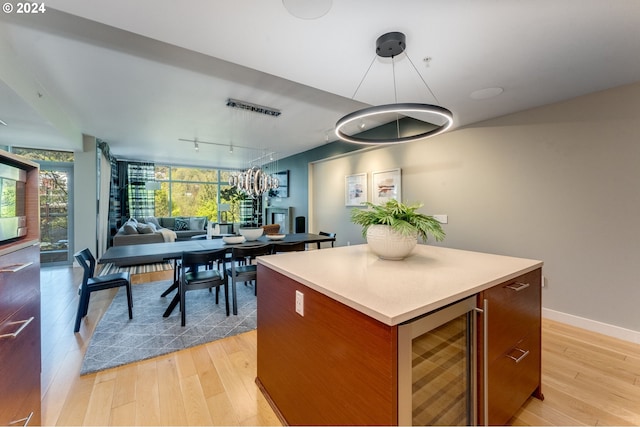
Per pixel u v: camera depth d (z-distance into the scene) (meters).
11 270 1.04
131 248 2.94
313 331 1.23
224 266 3.16
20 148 4.65
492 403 1.25
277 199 7.91
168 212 8.61
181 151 6.50
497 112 2.95
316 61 2.00
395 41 1.67
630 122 2.28
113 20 1.55
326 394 1.14
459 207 3.46
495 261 1.65
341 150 5.31
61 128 3.67
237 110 3.66
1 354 0.98
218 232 7.11
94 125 4.30
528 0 1.39
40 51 2.27
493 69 2.08
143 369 1.91
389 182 4.39
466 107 2.81
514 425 1.44
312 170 6.47
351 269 1.44
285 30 1.65
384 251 1.62
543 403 1.60
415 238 1.64
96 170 4.98
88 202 4.91
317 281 1.22
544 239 2.76
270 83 2.89
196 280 2.71
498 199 3.10
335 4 1.43
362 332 0.96
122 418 1.47
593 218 2.47
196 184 9.05
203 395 1.66
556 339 2.34
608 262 2.40
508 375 1.37
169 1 1.40
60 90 3.01
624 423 1.45
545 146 2.74
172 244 3.24
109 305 3.08
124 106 3.50
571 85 2.32
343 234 5.52
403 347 0.87
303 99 3.33
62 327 2.53
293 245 3.43
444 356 1.09
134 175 7.70
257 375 1.77
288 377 1.43
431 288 1.12
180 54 2.34
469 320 1.18
